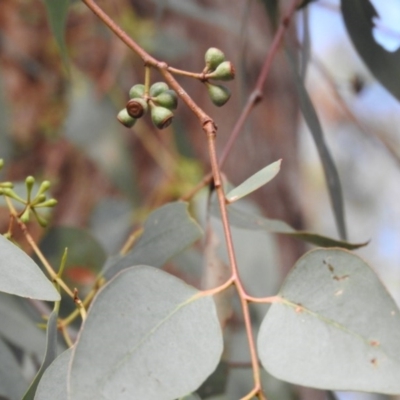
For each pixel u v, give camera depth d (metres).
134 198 1.17
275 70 1.54
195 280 1.19
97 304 0.62
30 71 1.47
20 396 0.74
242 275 0.89
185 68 1.50
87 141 1.18
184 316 0.63
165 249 0.73
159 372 0.61
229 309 0.74
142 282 0.63
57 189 1.47
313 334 0.62
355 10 0.79
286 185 1.58
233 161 1.47
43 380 0.63
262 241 0.91
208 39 1.51
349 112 1.00
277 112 1.56
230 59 1.50
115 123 1.20
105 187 1.47
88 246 0.81
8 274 0.64
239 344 0.85
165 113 0.66
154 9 1.50
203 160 1.48
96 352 0.61
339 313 0.62
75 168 1.48
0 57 1.48
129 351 0.62
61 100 1.45
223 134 1.47
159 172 1.43
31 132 1.45
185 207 0.74
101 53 1.48
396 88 0.79
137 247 0.74
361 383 0.61
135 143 1.44
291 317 0.63
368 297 0.62
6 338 0.76
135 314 0.62
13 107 1.42
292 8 0.81
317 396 1.14
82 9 1.37
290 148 1.59
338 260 0.63
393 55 0.79
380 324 0.62
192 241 0.73
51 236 0.81
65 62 0.80
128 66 1.36
